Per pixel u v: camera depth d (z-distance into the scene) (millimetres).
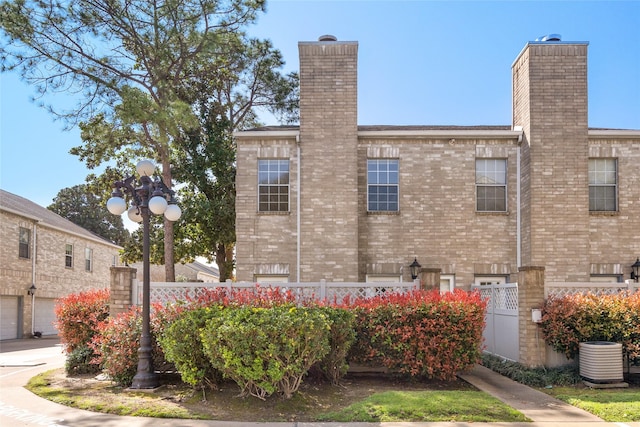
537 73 16031
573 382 9797
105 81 17203
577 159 15867
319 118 16281
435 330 9648
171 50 18734
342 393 8898
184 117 17234
